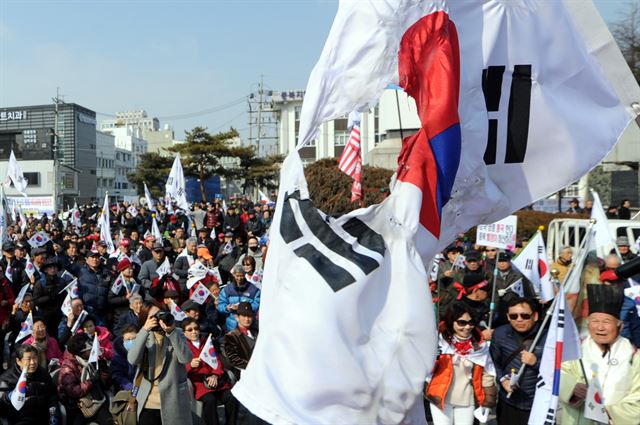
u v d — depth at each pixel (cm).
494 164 389
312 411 273
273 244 308
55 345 836
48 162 6556
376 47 326
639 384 452
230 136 4891
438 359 613
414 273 306
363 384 279
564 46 390
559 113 391
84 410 746
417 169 335
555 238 1395
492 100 382
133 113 18525
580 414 476
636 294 673
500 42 380
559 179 395
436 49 344
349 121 1041
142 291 1129
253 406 274
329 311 280
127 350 791
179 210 2638
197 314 804
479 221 385
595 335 457
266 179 5153
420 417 297
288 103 6969
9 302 1047
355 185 1038
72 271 1291
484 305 871
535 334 539
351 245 298
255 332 856
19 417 700
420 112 347
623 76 394
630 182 2314
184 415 681
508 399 539
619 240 1088
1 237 1639
